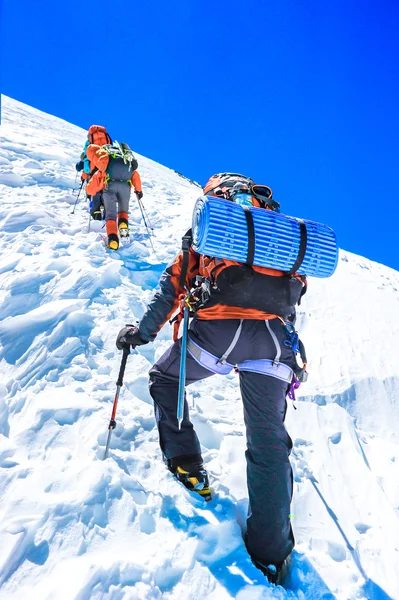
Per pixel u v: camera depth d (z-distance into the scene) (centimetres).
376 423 407
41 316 370
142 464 272
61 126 1780
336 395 417
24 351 345
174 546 222
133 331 275
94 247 531
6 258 473
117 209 591
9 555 193
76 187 753
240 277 235
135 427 300
